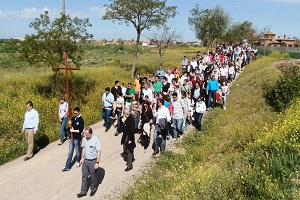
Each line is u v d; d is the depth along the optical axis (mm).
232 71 21672
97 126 13820
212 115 14195
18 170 9500
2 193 8211
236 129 10469
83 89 17891
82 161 8195
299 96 12016
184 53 52156
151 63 34719
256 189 6336
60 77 18297
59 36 14453
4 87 16469
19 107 13547
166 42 30688
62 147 11312
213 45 52781
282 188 6262
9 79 17844
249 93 16516
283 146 7695
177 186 7695
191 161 9234
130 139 9297
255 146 8422
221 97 15227
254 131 9820
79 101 16312
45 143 11680
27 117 10242
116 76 22266
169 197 7133
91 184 8078
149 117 10734
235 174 7133
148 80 15297
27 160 10227
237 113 13328
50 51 14633
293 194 5977
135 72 26719
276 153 7656
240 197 6234
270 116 11172
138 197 7652
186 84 14609
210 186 6859
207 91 15258
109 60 41281
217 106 15883
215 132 11594
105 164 9914
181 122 11562
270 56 37188
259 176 6840
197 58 24484
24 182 8773
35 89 16578
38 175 9172
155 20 22297
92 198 7949
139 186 8180
